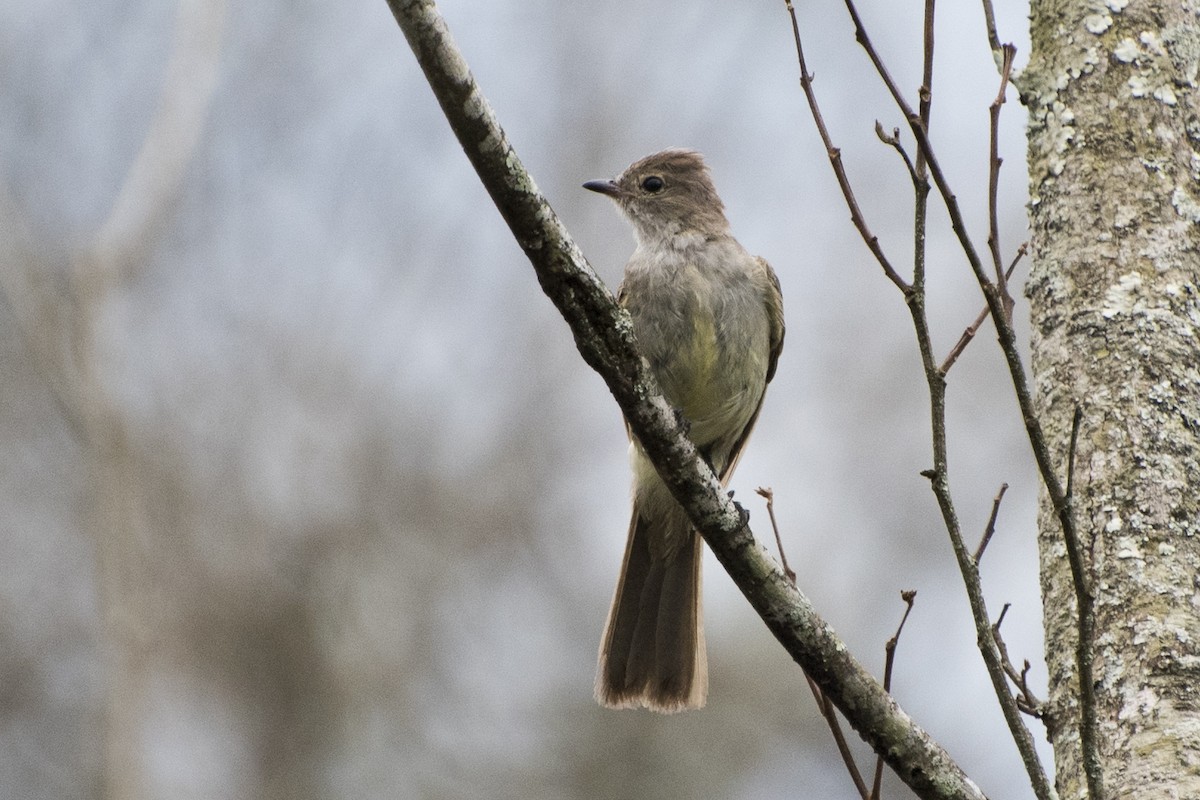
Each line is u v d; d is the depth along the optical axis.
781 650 14.16
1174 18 5.73
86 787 14.53
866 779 13.55
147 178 10.55
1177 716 4.86
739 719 13.94
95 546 9.92
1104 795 4.58
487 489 15.85
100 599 9.87
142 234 10.41
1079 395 5.38
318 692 14.80
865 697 5.39
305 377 16.00
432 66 4.94
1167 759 4.80
